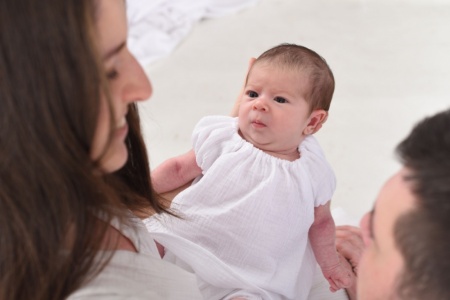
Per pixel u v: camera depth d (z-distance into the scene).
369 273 0.56
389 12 2.21
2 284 0.65
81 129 0.58
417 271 0.49
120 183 0.82
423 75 1.92
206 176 1.05
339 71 1.95
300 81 1.05
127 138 0.83
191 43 2.11
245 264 1.03
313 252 1.13
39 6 0.52
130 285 0.71
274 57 1.07
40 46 0.53
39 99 0.55
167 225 1.03
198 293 0.87
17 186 0.60
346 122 1.76
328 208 1.11
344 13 2.21
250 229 1.02
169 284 0.79
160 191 1.17
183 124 1.78
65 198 0.61
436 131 0.52
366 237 0.59
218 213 1.03
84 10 0.54
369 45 2.05
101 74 0.57
